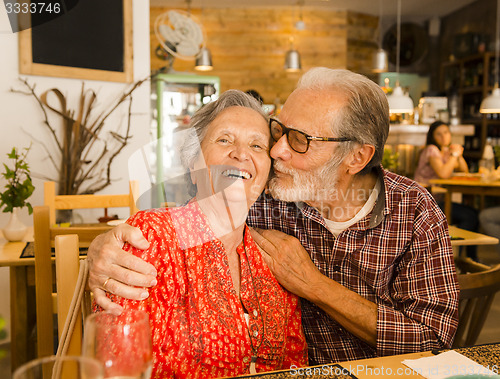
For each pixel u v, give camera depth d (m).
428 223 1.21
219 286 0.99
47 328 1.63
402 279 1.22
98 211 3.31
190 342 0.92
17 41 3.00
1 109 3.00
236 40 6.76
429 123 6.24
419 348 1.11
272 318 1.06
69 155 3.20
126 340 0.60
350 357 1.23
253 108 1.11
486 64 6.45
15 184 2.30
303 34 6.94
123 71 3.42
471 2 6.79
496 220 3.82
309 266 1.13
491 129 6.50
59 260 0.97
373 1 6.81
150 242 0.93
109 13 3.33
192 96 3.91
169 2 6.33
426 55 7.42
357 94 1.15
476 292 1.29
